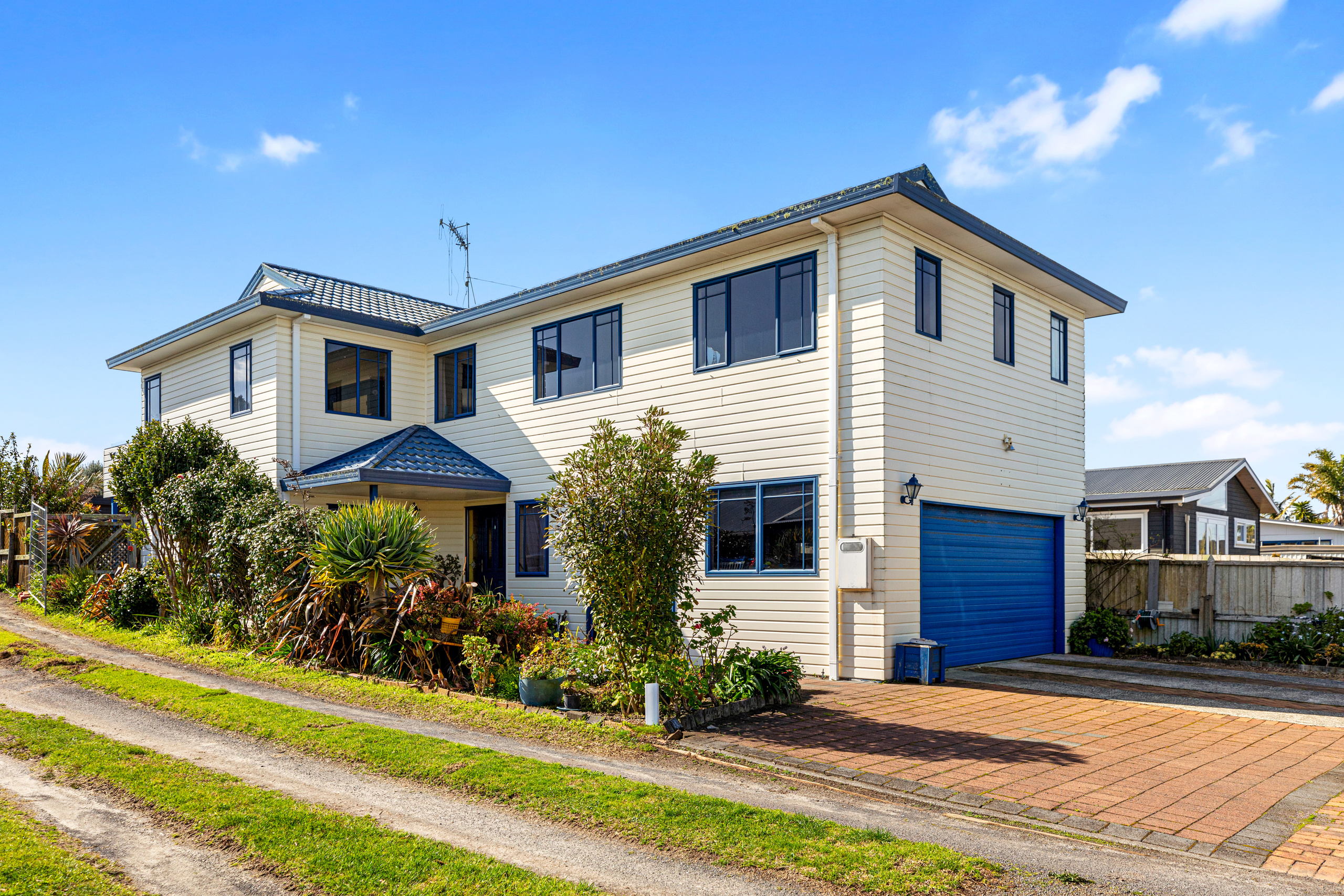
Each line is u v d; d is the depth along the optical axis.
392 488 16.69
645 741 8.13
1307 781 7.12
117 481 16.08
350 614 11.96
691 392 14.41
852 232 12.63
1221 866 5.24
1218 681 12.43
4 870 4.87
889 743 8.20
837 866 5.05
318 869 5.05
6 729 8.35
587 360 16.17
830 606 12.41
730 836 5.54
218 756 7.72
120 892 4.76
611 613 9.26
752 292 13.77
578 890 4.78
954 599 13.49
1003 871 5.05
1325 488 45.50
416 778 7.01
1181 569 15.34
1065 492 16.39
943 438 13.27
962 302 13.95
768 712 9.59
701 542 9.60
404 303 21.44
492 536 18.02
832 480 12.49
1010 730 8.89
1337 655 13.13
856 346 12.47
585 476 9.40
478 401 18.22
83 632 14.99
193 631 13.62
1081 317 17.38
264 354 17.47
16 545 20.45
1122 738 8.59
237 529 13.50
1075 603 16.34
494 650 10.39
